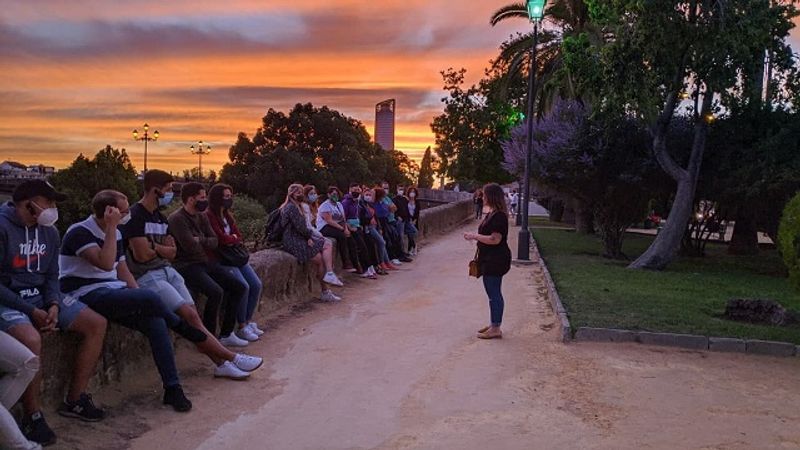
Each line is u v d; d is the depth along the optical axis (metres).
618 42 12.81
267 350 7.36
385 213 14.90
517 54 27.98
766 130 15.29
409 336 8.10
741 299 9.05
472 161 39.19
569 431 5.09
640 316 8.65
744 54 12.45
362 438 4.92
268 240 10.38
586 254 17.44
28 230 4.73
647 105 13.02
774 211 15.80
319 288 11.09
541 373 6.58
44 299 4.82
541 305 10.17
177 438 4.82
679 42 12.35
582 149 16.23
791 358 7.27
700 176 15.91
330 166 53.47
